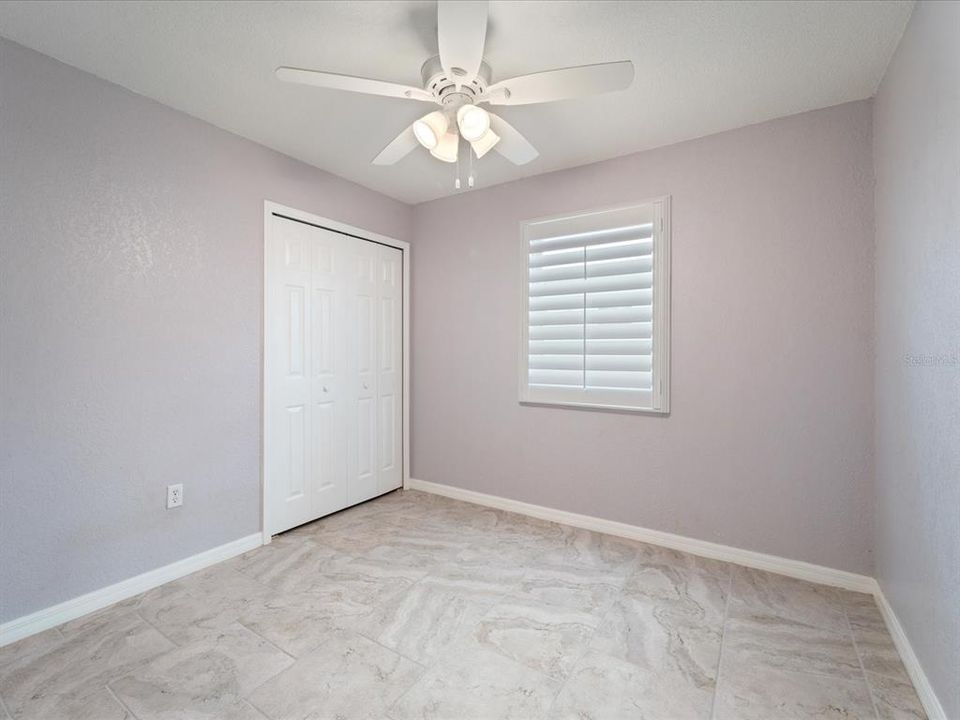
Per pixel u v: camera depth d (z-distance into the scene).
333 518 3.01
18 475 1.75
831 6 1.54
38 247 1.79
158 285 2.16
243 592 2.09
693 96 2.08
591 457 2.83
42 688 1.49
